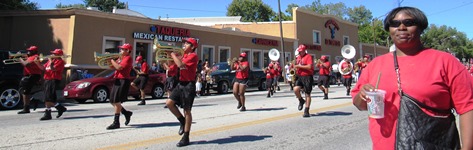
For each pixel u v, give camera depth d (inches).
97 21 751.1
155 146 214.7
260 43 1163.9
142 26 829.8
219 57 1018.1
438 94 81.9
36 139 233.0
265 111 384.2
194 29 945.5
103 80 533.6
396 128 85.2
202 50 967.0
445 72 82.6
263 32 1390.3
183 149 207.8
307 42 1402.6
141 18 819.4
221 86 735.7
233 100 545.0
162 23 866.8
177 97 220.1
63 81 704.4
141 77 477.7
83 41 726.5
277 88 820.6
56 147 210.4
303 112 372.2
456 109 82.4
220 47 1021.2
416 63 86.3
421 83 83.2
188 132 217.9
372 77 94.8
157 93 607.5
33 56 358.6
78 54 717.9
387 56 94.0
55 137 239.8
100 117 342.6
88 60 733.3
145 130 267.6
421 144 80.2
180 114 229.5
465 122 79.7
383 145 88.5
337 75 1087.0
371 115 89.6
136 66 502.3
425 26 86.9
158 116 346.9
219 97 623.5
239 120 318.0
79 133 254.5
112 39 773.9
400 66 88.4
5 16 802.8
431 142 80.5
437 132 81.2
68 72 702.5
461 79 80.7
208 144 221.3
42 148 207.8
